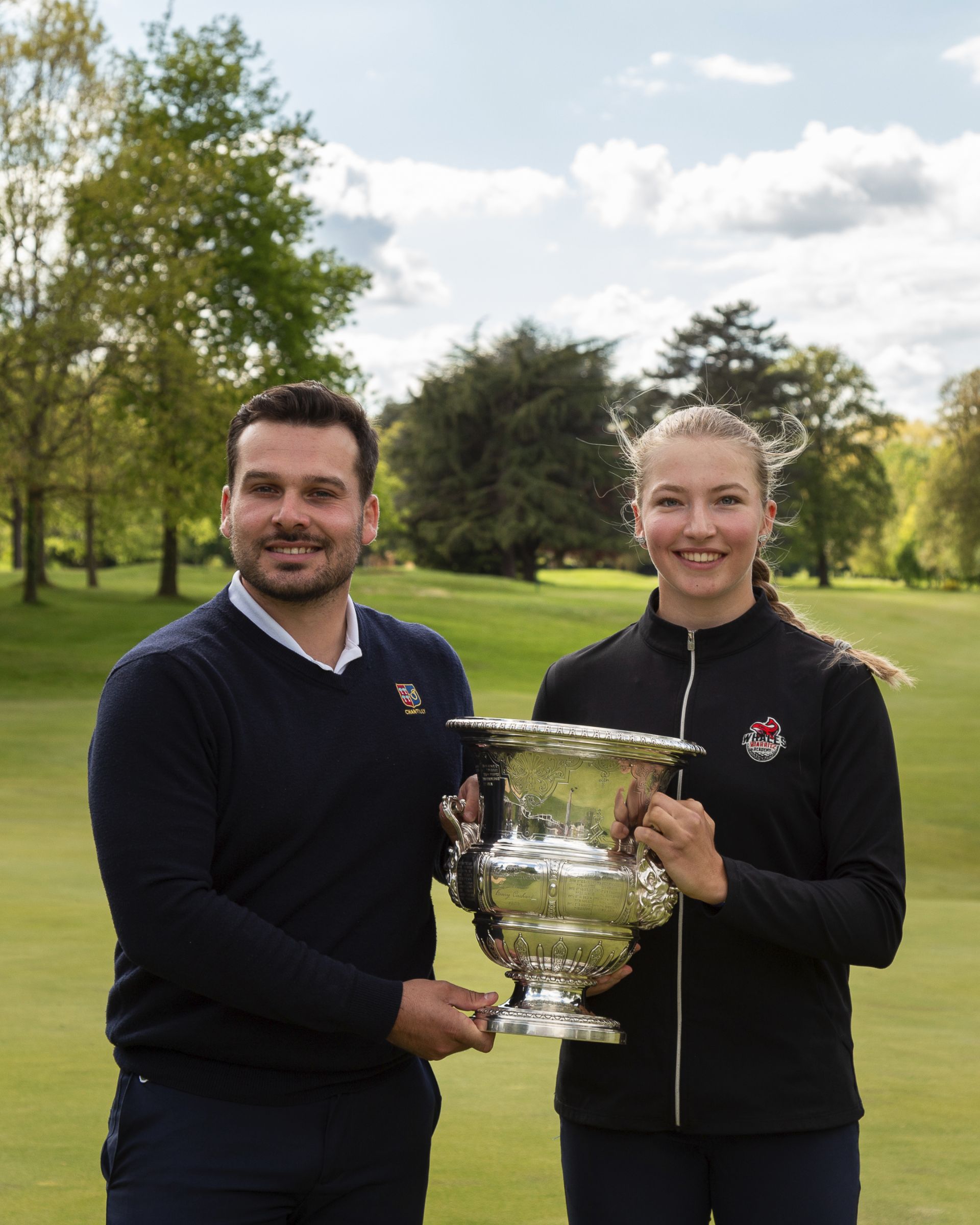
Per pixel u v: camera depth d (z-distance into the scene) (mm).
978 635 38688
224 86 29562
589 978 2197
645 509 2377
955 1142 3648
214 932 1968
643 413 51344
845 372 64000
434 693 2377
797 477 60938
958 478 56906
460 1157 3482
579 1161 2238
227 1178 2033
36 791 12289
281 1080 2088
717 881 2023
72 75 24328
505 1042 4867
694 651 2328
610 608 37875
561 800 2182
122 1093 2135
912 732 19594
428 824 2289
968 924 7832
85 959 5742
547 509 50062
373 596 35500
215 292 29094
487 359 53156
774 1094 2125
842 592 52969
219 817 2109
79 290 23938
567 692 2482
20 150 23812
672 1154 2188
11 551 56281
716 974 2158
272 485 2191
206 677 2100
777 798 2199
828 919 2039
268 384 28812
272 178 29219
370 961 2182
